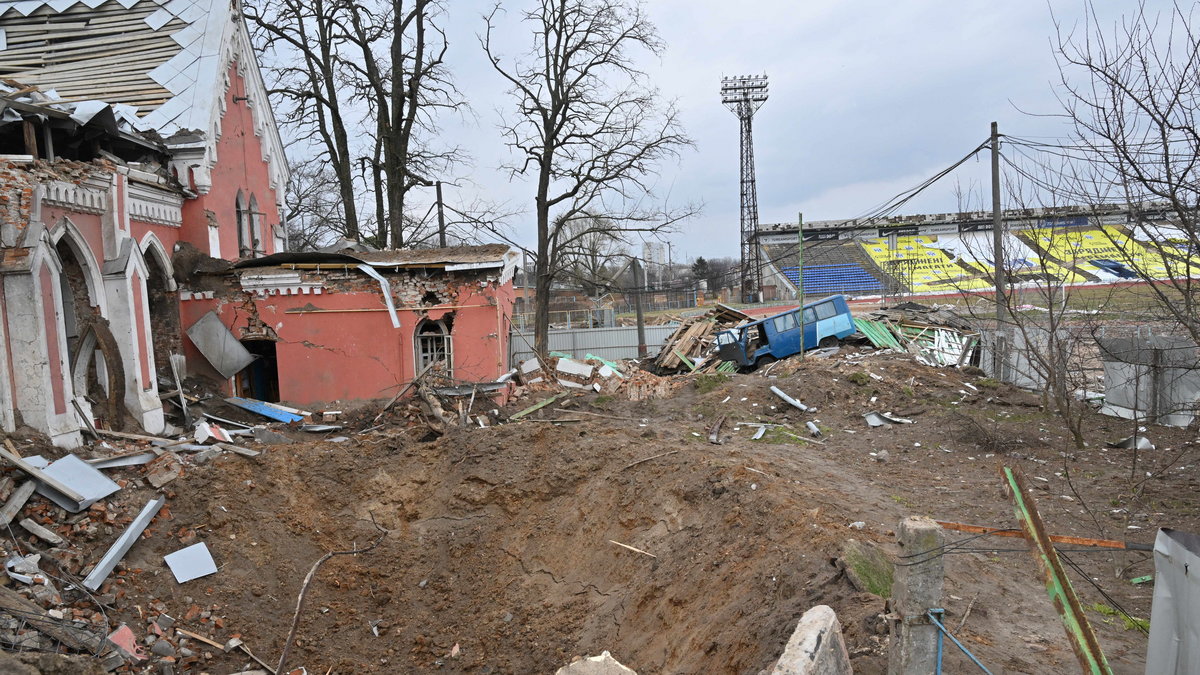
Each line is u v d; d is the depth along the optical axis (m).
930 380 22.97
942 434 18.94
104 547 13.17
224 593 13.51
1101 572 10.87
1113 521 12.83
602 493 15.38
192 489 14.93
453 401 20.73
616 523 14.74
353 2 32.34
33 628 10.78
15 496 12.90
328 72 33.41
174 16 23.78
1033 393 22.20
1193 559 5.95
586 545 14.84
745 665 8.51
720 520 12.68
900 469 16.52
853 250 68.00
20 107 15.41
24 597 11.45
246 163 25.98
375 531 16.09
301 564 14.87
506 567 15.28
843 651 6.58
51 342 14.74
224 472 15.59
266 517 15.34
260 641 13.01
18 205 14.32
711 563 11.67
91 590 12.28
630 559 13.66
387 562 15.59
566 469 16.39
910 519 6.59
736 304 57.81
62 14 23.81
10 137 17.11
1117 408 20.11
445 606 14.77
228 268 22.00
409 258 23.88
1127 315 22.58
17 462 13.09
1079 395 21.58
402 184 34.47
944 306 36.25
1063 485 14.88
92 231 16.86
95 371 17.42
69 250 16.47
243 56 25.72
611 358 40.66
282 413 20.69
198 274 22.17
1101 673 5.47
